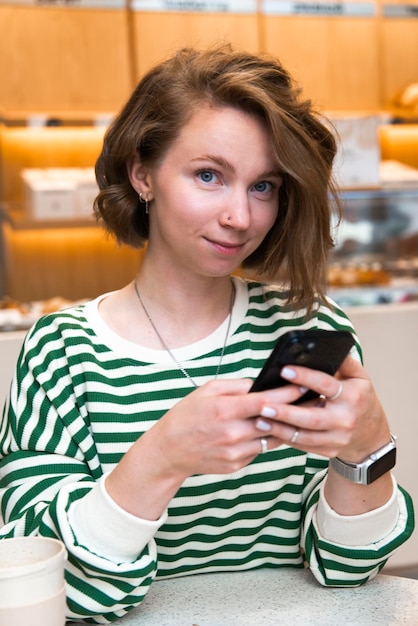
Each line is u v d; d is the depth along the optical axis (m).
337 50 4.91
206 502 1.10
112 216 1.19
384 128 5.05
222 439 0.85
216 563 1.15
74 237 4.67
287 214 1.11
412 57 5.02
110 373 1.11
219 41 1.18
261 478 1.12
